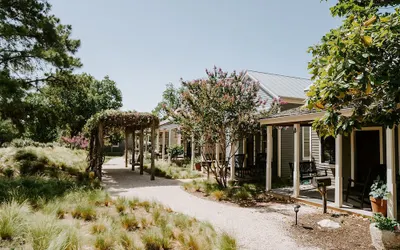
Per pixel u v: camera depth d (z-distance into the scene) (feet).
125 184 34.88
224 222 18.51
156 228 15.39
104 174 45.16
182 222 16.66
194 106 28.09
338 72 10.46
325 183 21.08
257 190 29.60
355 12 13.88
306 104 12.61
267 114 30.01
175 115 29.99
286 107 39.55
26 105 34.68
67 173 35.50
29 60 37.88
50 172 32.99
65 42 42.06
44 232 11.80
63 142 81.00
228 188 29.40
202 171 46.85
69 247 11.28
